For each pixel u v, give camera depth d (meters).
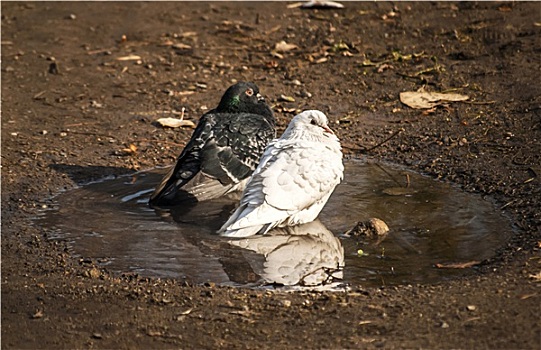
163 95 16.69
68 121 15.62
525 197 12.12
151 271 10.50
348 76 17.11
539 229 11.14
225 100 13.95
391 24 19.34
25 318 9.47
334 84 16.81
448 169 13.28
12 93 16.81
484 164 13.30
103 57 18.48
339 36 19.00
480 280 9.87
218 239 11.35
